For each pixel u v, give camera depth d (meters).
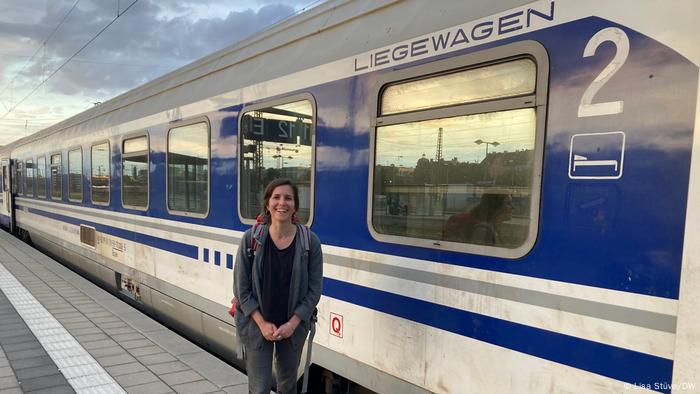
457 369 2.28
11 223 13.30
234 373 3.37
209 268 4.14
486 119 2.18
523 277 2.04
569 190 1.89
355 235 2.79
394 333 2.57
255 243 2.39
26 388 3.12
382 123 2.62
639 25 1.72
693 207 1.58
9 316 4.72
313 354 3.10
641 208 1.70
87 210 7.13
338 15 3.04
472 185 2.24
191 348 3.84
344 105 2.84
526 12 2.04
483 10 2.20
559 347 1.92
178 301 4.66
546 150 1.96
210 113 4.07
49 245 9.74
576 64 1.88
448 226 2.34
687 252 1.59
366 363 2.73
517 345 2.06
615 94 1.77
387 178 2.62
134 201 5.53
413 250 2.47
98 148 6.59
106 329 4.31
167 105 4.78
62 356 3.66
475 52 2.21
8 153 13.93
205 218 4.16
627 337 1.74
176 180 4.63
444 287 2.33
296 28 3.38
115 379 3.25
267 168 3.46
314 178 3.04
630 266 1.73
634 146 1.72
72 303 5.22
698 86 1.58
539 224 1.98
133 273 5.64
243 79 3.70
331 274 2.95
